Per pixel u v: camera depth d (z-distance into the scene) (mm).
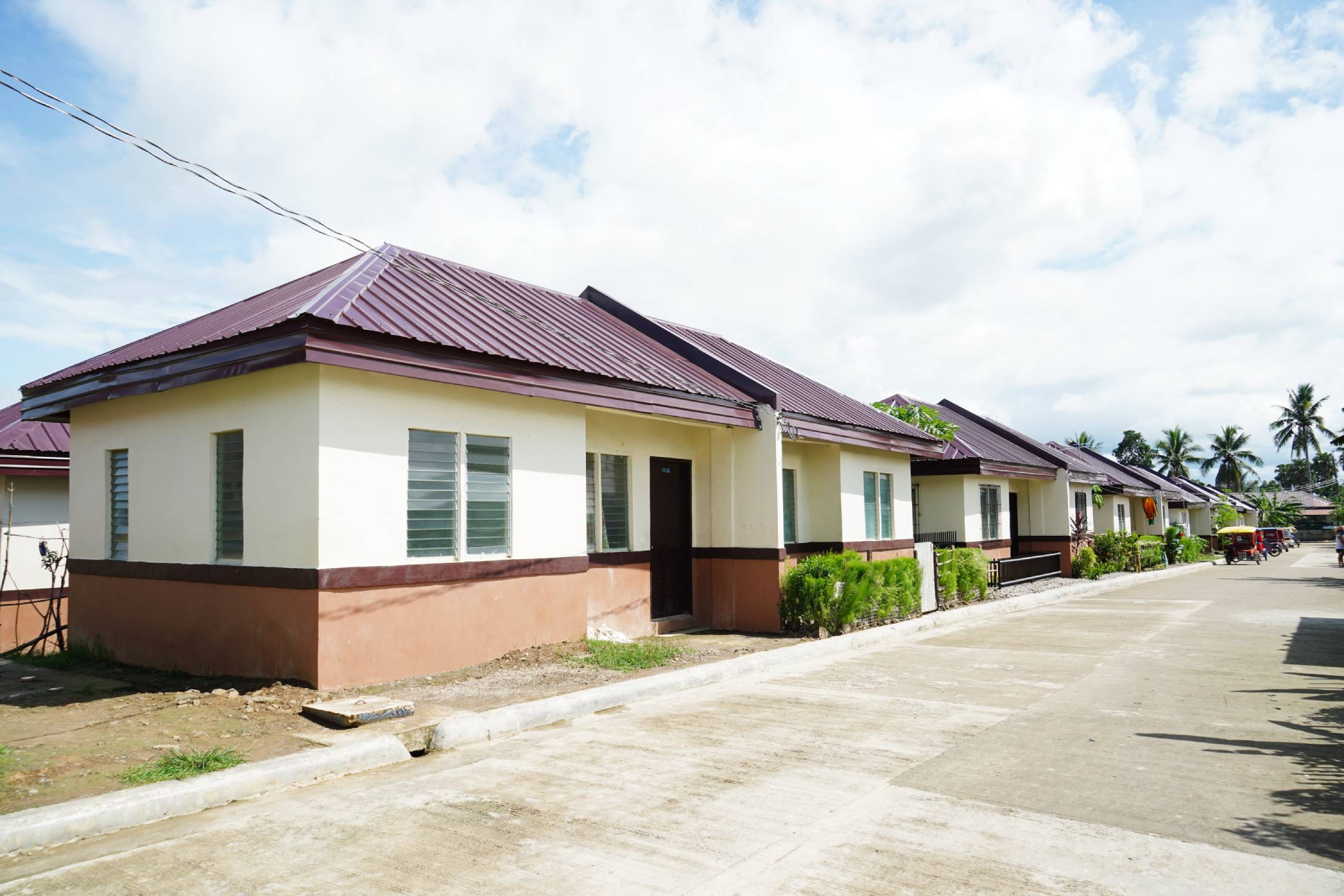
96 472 10953
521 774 6016
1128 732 6941
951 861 4328
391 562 8602
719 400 12500
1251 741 6617
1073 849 4457
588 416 12062
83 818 4887
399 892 4074
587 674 9180
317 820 5133
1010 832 4723
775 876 4176
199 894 4094
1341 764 5949
